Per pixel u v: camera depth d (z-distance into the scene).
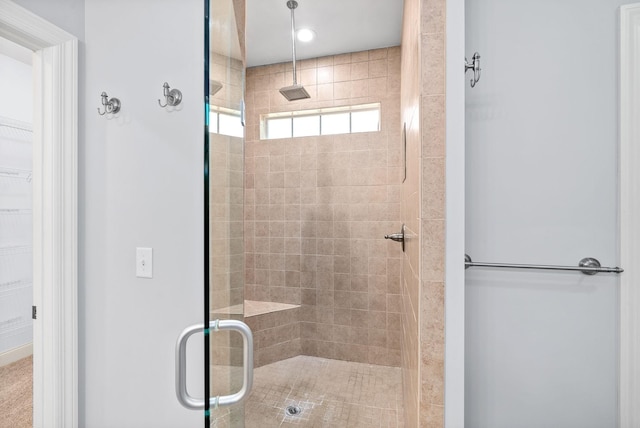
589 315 1.07
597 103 1.06
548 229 1.09
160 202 1.11
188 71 1.09
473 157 1.13
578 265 1.07
